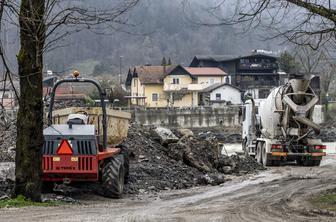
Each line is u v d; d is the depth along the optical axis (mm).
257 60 98125
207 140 27469
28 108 13961
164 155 25891
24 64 13641
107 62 95562
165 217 12148
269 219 12125
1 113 15375
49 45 13656
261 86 96438
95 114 18453
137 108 78938
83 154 15297
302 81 31312
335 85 83625
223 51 98438
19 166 14047
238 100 96500
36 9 12961
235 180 23594
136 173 21188
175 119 78312
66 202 14812
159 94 97938
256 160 32406
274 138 32594
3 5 12656
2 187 16234
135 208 13922
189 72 97938
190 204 15188
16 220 11078
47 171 15242
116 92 84875
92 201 15555
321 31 14969
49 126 15680
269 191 18906
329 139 61938
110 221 11367
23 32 13500
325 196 16672
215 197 17328
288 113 31719
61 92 56812
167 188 20250
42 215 11828
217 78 98625
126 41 81375
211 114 79688
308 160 32062
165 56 96938
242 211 13391
